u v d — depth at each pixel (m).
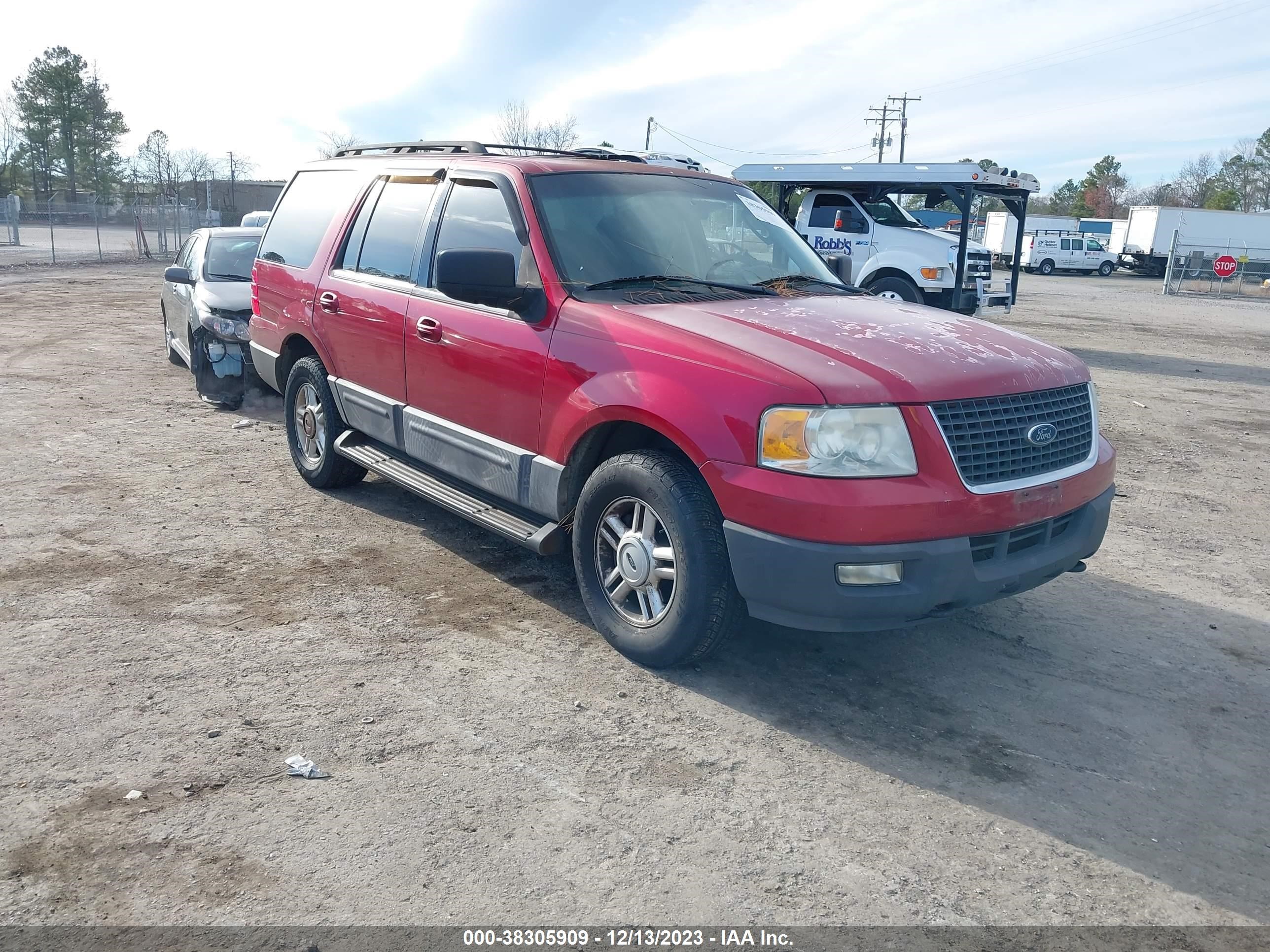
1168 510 7.04
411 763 3.36
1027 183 16.39
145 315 17.08
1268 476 8.12
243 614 4.54
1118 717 3.94
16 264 30.48
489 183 4.97
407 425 5.30
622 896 2.75
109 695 3.73
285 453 7.57
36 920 2.56
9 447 7.43
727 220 5.18
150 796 3.11
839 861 2.95
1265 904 2.84
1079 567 4.23
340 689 3.87
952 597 3.61
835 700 3.97
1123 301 30.98
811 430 3.48
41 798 3.07
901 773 3.46
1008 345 4.16
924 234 15.70
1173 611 5.11
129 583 4.85
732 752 3.53
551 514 4.42
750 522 3.59
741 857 2.94
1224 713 4.01
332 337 5.93
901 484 3.49
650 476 3.91
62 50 82.31
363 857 2.86
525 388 4.45
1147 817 3.26
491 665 4.13
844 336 3.94
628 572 4.11
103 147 84.06
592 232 4.64
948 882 2.88
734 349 3.76
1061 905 2.80
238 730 3.52
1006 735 3.76
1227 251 48.72
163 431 8.17
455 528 5.89
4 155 82.31
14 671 3.89
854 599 3.49
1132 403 11.47
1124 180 110.81
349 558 5.32
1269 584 5.55
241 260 10.02
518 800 3.18
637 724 3.70
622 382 3.99
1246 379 13.78
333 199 6.32
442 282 4.20
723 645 4.00
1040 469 3.85
